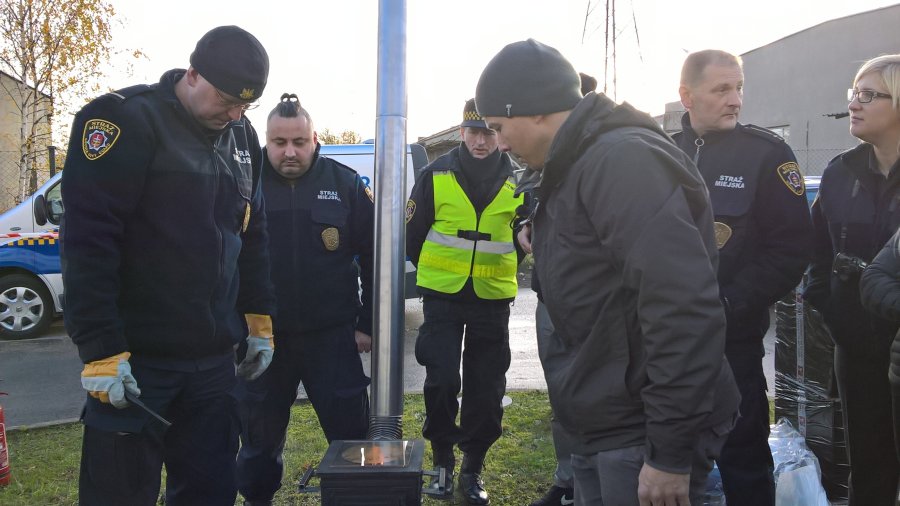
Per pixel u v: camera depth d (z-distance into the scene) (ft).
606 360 5.26
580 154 5.20
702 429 5.08
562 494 9.75
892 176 7.59
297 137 8.96
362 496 6.10
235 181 7.17
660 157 4.87
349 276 9.45
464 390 10.80
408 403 16.02
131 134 6.16
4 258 24.22
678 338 4.65
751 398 7.78
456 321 10.55
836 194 8.25
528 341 23.73
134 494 6.57
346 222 9.37
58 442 13.48
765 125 78.48
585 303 5.27
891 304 6.70
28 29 47.24
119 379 6.15
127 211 6.25
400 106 7.95
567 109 5.48
